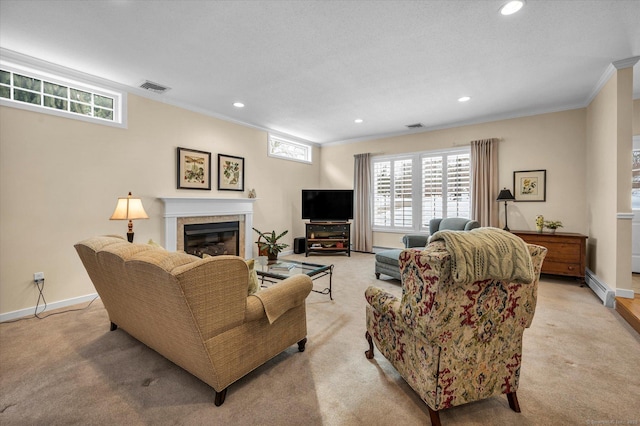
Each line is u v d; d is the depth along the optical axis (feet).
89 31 8.27
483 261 4.06
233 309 5.35
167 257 5.10
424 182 19.02
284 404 5.39
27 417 5.04
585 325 8.75
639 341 7.75
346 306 10.48
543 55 9.70
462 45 9.08
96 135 11.24
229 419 5.00
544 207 15.14
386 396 5.61
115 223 11.78
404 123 17.62
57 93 10.56
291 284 6.68
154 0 7.00
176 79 11.49
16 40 8.69
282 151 20.61
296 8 7.34
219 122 16.02
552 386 5.90
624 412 5.14
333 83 11.92
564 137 14.64
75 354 7.13
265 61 10.07
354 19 7.79
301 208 21.75
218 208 15.60
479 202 16.67
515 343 5.05
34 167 9.75
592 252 13.11
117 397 5.57
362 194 21.36
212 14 7.55
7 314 9.21
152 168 13.03
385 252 13.98
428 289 4.26
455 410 5.23
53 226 10.17
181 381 6.08
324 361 6.86
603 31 8.33
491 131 16.69
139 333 7.03
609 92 10.93
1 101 9.09
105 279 6.97
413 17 7.71
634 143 13.80
